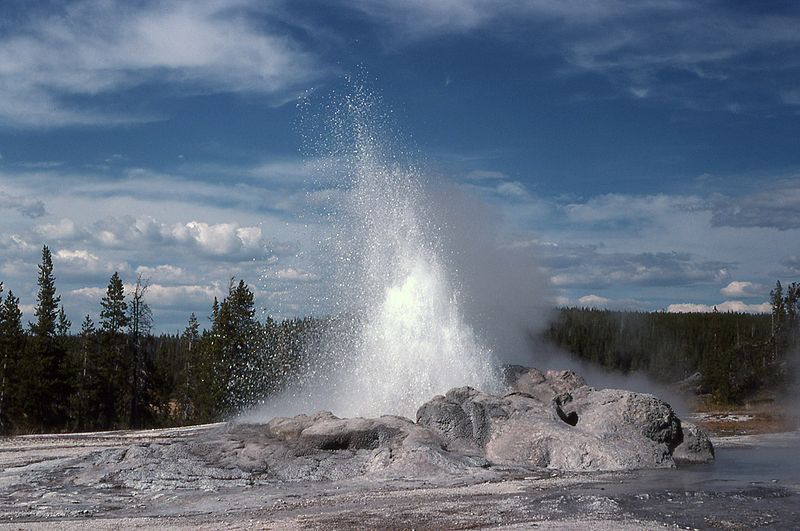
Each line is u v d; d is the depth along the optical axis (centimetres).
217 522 1463
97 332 6369
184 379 7088
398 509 1534
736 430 3766
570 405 2467
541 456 2166
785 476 1988
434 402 2381
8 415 5847
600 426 2272
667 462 2183
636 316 9044
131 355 6500
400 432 2223
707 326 9744
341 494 1767
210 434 2809
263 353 5200
